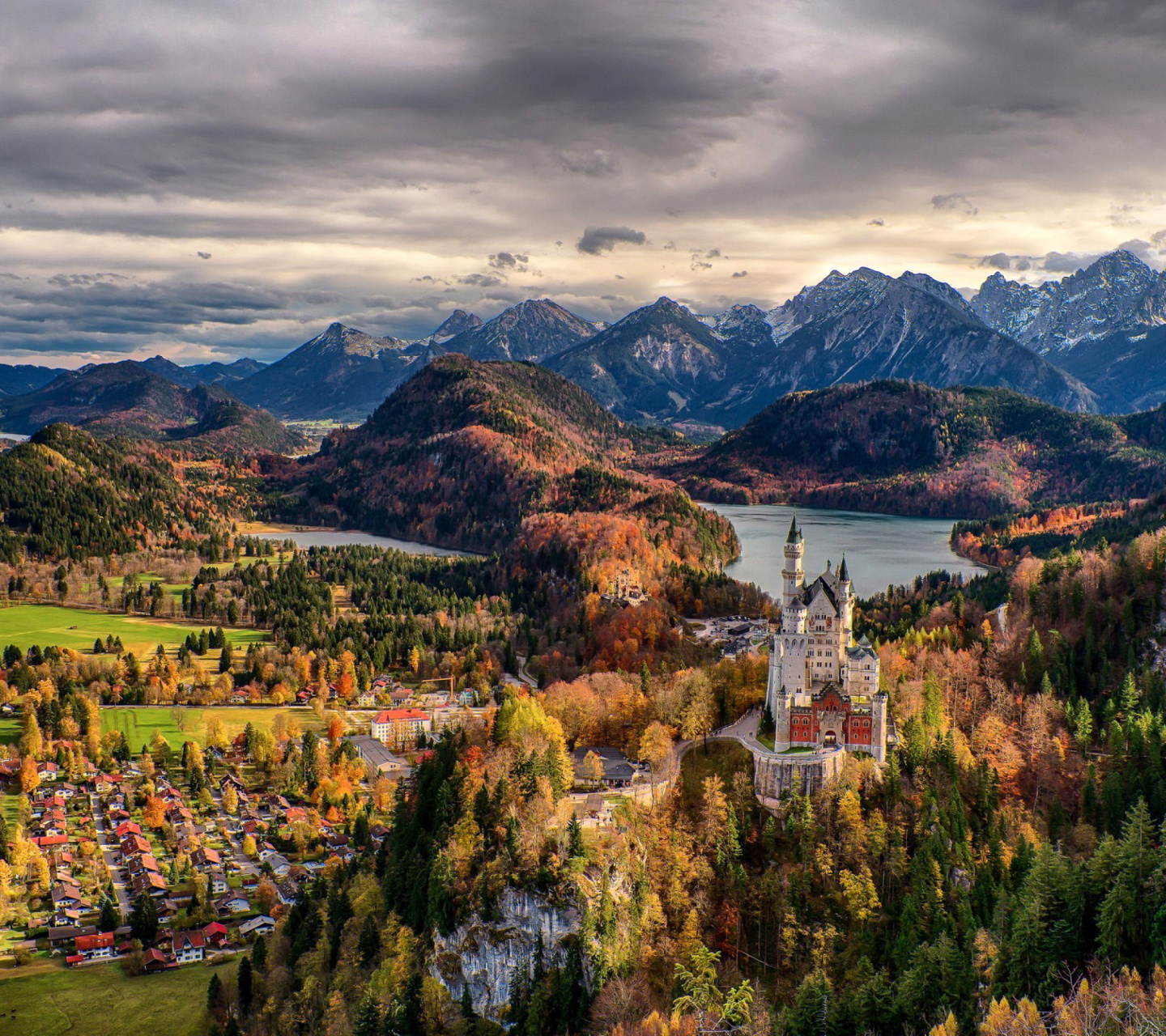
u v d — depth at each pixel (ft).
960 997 616.39
